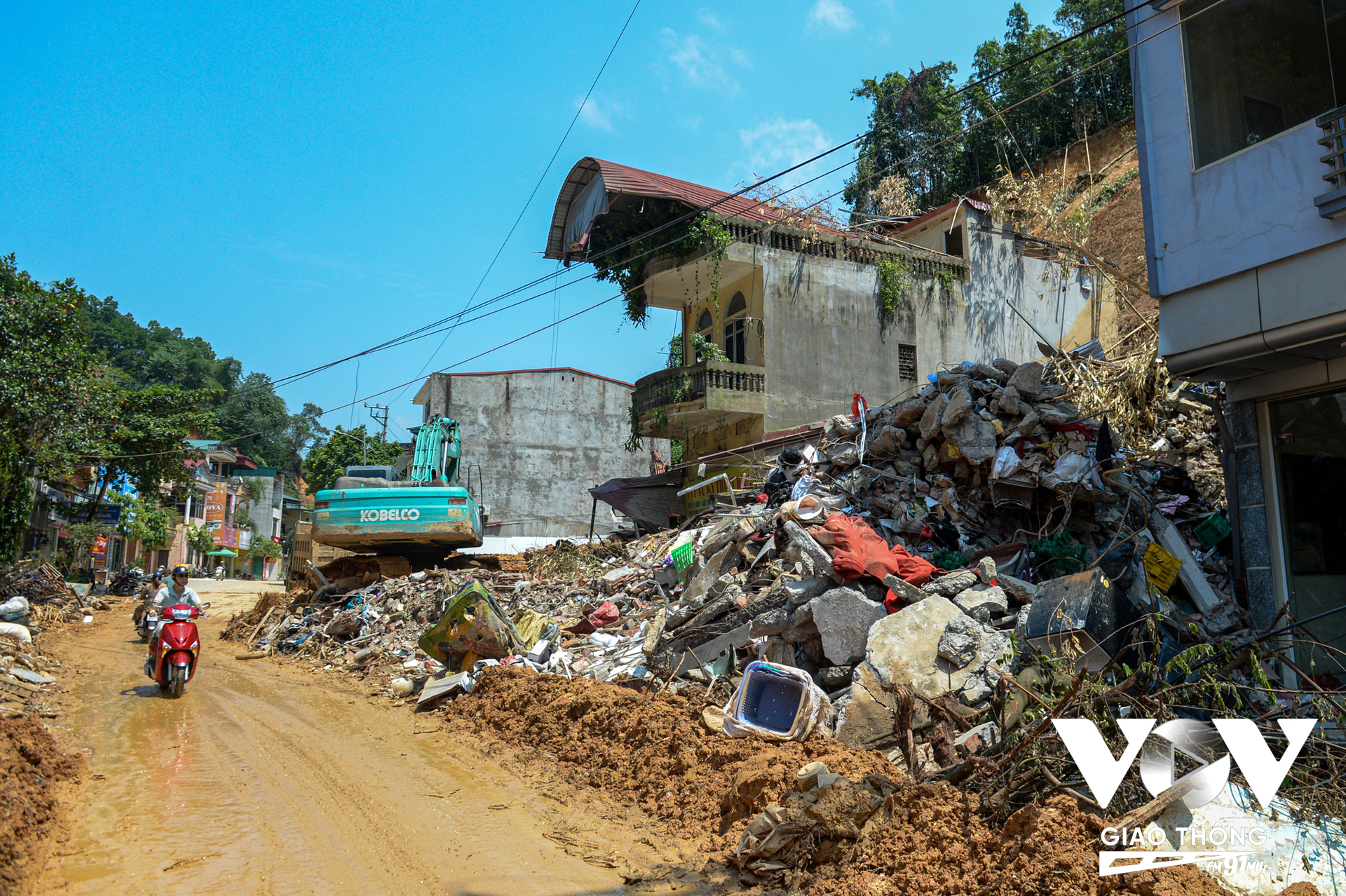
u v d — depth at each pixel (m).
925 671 8.10
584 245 25.67
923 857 5.29
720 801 6.80
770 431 23.66
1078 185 39.19
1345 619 8.23
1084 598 7.71
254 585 46.72
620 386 46.19
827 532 10.37
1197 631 7.47
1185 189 9.25
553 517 43.72
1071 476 11.35
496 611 13.07
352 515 19.86
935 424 12.84
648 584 16.03
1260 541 9.04
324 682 14.05
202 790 7.34
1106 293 28.97
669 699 9.28
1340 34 8.16
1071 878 4.59
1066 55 43.38
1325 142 7.92
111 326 91.69
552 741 9.16
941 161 43.50
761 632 9.62
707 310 27.31
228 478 69.69
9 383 22.97
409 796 7.48
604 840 6.52
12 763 6.63
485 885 5.55
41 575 22.67
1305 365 8.76
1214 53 9.16
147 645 17.95
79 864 5.53
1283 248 8.33
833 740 7.52
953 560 10.95
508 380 44.09
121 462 33.66
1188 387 13.23
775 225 24.70
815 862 5.69
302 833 6.38
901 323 25.98
